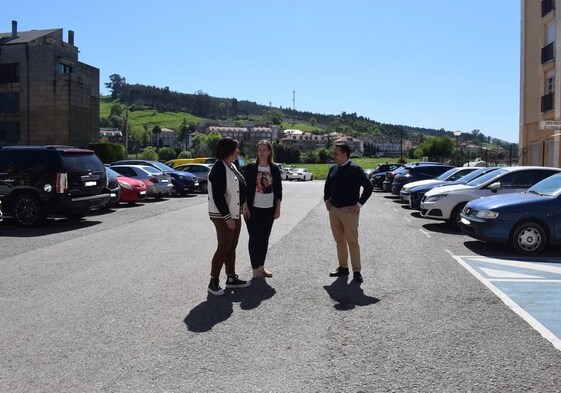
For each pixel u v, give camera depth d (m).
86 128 55.53
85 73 56.72
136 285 6.73
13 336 4.81
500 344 4.62
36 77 52.62
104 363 4.16
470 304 5.93
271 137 170.88
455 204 12.53
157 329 4.99
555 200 9.23
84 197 13.07
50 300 6.02
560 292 6.52
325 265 8.10
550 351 4.46
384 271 7.71
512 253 9.37
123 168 20.94
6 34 56.12
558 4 26.02
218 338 4.75
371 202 21.80
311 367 4.09
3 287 6.63
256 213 7.06
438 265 8.22
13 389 3.70
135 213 16.09
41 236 11.16
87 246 9.82
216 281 6.32
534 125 30.06
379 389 3.70
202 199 22.53
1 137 53.56
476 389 3.71
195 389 3.69
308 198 24.06
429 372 4.00
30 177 12.57
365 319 5.33
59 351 4.43
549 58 27.50
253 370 4.03
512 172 12.62
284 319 5.32
